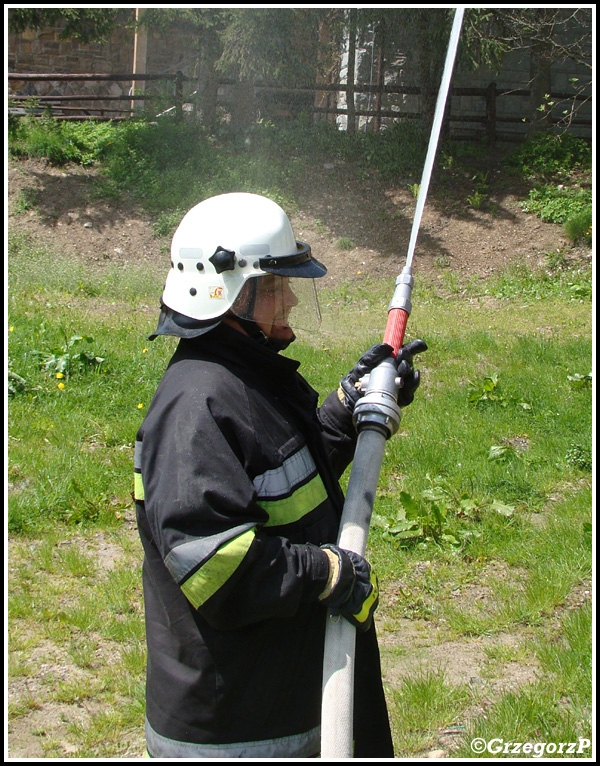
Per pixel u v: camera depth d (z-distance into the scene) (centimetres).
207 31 1802
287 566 169
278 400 194
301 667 187
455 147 1816
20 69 2420
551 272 1471
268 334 201
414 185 1692
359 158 1786
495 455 574
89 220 1592
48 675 345
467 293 1416
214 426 174
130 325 945
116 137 1814
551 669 343
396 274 1484
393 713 319
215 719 181
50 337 803
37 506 489
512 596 404
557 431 639
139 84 2411
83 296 1265
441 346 909
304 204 1675
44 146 1752
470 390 720
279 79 1831
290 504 186
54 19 1769
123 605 395
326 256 1533
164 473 171
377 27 1761
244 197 199
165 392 182
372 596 183
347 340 959
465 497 504
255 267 190
